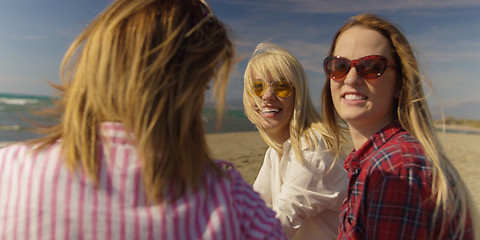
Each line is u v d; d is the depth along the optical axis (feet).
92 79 2.52
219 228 2.54
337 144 6.65
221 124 2.96
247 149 27.25
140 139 2.43
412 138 4.00
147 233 2.35
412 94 4.12
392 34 4.26
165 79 2.52
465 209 3.73
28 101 109.29
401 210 3.59
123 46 2.53
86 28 2.78
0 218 2.30
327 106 5.90
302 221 6.65
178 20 2.65
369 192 3.98
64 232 2.24
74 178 2.34
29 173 2.37
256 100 7.64
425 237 3.52
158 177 2.45
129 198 2.38
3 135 35.78
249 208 2.91
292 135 7.06
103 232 2.28
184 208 2.48
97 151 2.44
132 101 2.45
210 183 2.71
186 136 2.64
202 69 2.71
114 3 2.73
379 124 4.41
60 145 2.52
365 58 4.19
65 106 2.80
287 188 6.69
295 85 7.32
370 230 3.83
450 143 38.58
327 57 4.58
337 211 6.77
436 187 3.53
